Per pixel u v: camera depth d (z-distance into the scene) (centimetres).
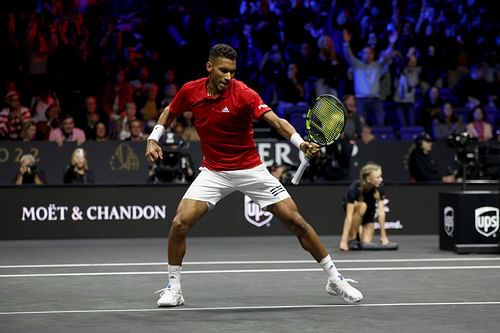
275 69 1892
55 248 1308
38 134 1678
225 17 1998
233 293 811
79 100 1789
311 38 1980
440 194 1270
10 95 1681
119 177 1611
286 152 1625
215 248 1294
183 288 848
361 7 2031
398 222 1515
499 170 1568
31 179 1502
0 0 1842
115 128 1717
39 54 1833
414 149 1617
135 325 634
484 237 1220
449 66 2012
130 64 1883
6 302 758
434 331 604
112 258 1159
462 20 2094
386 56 1923
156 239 1459
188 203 720
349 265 1050
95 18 1903
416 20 2052
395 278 918
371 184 1256
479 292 807
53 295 803
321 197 1497
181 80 1939
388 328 617
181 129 1683
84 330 613
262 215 1488
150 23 1947
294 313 689
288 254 1204
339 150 1580
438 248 1286
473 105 1947
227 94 701
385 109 1911
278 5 2000
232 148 710
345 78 1906
